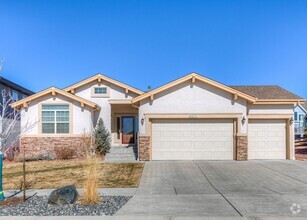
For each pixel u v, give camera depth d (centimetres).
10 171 1544
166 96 1942
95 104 2159
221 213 773
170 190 1080
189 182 1234
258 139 2000
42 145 2125
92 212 801
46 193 1050
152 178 1327
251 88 2295
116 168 1608
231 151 1942
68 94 2130
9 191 1087
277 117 1986
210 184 1188
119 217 750
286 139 2006
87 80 2339
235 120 1938
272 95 2094
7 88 2692
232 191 1052
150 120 1944
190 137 1945
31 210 829
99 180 1283
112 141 2450
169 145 1942
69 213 795
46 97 2158
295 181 1237
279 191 1046
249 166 1662
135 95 2370
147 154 1912
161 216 752
